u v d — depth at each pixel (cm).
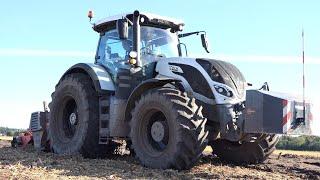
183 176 588
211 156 855
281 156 1090
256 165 775
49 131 880
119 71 779
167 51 834
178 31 870
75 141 805
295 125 630
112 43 842
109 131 761
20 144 1066
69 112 876
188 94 709
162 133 680
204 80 705
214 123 698
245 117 654
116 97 764
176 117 638
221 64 725
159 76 760
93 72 794
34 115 973
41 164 668
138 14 764
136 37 762
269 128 629
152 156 672
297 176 653
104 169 639
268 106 631
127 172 614
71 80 835
